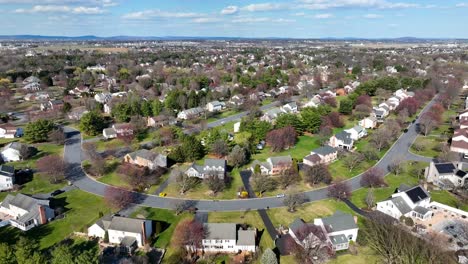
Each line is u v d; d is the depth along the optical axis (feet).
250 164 378.32
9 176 322.34
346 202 294.46
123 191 305.73
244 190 318.24
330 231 234.17
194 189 321.52
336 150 394.11
